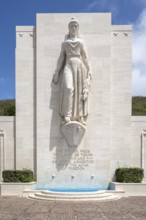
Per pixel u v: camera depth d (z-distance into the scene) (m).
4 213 16.83
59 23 25.70
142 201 20.91
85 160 25.25
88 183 25.14
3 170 25.22
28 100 25.89
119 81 25.72
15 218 15.62
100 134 25.33
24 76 25.95
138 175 24.08
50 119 25.47
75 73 24.45
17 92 25.92
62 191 23.11
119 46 25.83
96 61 25.52
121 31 25.86
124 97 25.70
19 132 25.84
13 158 26.02
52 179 25.20
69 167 25.19
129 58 25.78
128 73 25.70
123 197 22.72
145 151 25.80
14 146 26.06
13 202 20.47
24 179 24.03
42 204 19.62
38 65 25.62
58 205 19.23
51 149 25.36
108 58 25.50
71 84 24.33
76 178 25.12
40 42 25.69
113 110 25.67
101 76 25.48
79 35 25.52
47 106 25.55
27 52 26.02
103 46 25.56
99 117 25.41
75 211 17.33
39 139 25.44
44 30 25.70
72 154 25.23
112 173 25.45
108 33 25.61
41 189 24.86
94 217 15.81
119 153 25.53
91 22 25.64
